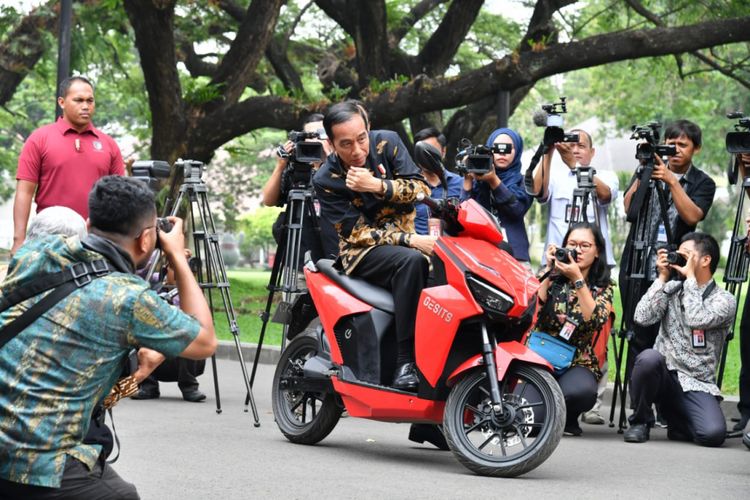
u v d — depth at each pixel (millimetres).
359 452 7363
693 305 8070
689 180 8930
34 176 8828
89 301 3928
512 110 21594
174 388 10930
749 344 8531
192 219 8609
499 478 6461
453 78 17375
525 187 8625
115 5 18766
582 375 8164
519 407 6539
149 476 6332
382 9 19297
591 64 16953
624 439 8180
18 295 3930
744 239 8703
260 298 22219
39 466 3822
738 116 8406
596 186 9406
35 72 25938
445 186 6762
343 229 7242
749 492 6254
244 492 5934
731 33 16844
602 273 8289
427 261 7008
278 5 18781
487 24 24719
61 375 3871
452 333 6605
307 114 18500
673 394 8156
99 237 4074
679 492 6195
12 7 22875
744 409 8555
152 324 3969
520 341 6742
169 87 18469
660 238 8914
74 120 8891
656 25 20734
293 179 9125
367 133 6961
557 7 19797
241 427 8344
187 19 23375
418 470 6688
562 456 7398
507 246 7012
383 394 6988
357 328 7180
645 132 8336
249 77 18922
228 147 19438
